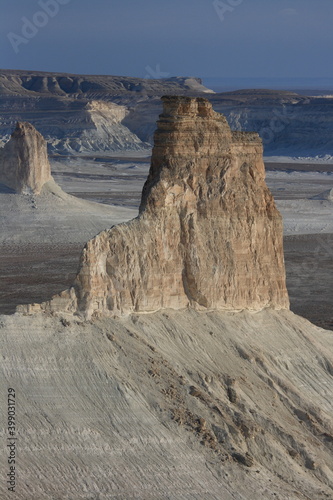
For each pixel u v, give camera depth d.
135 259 161.38
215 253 174.25
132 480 133.12
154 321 162.88
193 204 172.62
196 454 140.75
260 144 183.75
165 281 166.88
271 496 137.75
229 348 168.62
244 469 141.50
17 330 143.88
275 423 155.38
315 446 157.00
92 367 144.88
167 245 167.88
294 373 175.25
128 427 139.88
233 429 147.50
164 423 143.38
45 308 149.50
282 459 148.62
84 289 153.75
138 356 151.88
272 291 185.38
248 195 180.38
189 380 154.75
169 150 171.38
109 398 142.38
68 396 140.12
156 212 166.88
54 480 128.50
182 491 134.00
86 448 134.50
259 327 178.75
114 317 157.25
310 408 165.88
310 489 145.25
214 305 174.00
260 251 183.00
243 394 158.50
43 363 141.88
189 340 163.88
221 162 175.88
